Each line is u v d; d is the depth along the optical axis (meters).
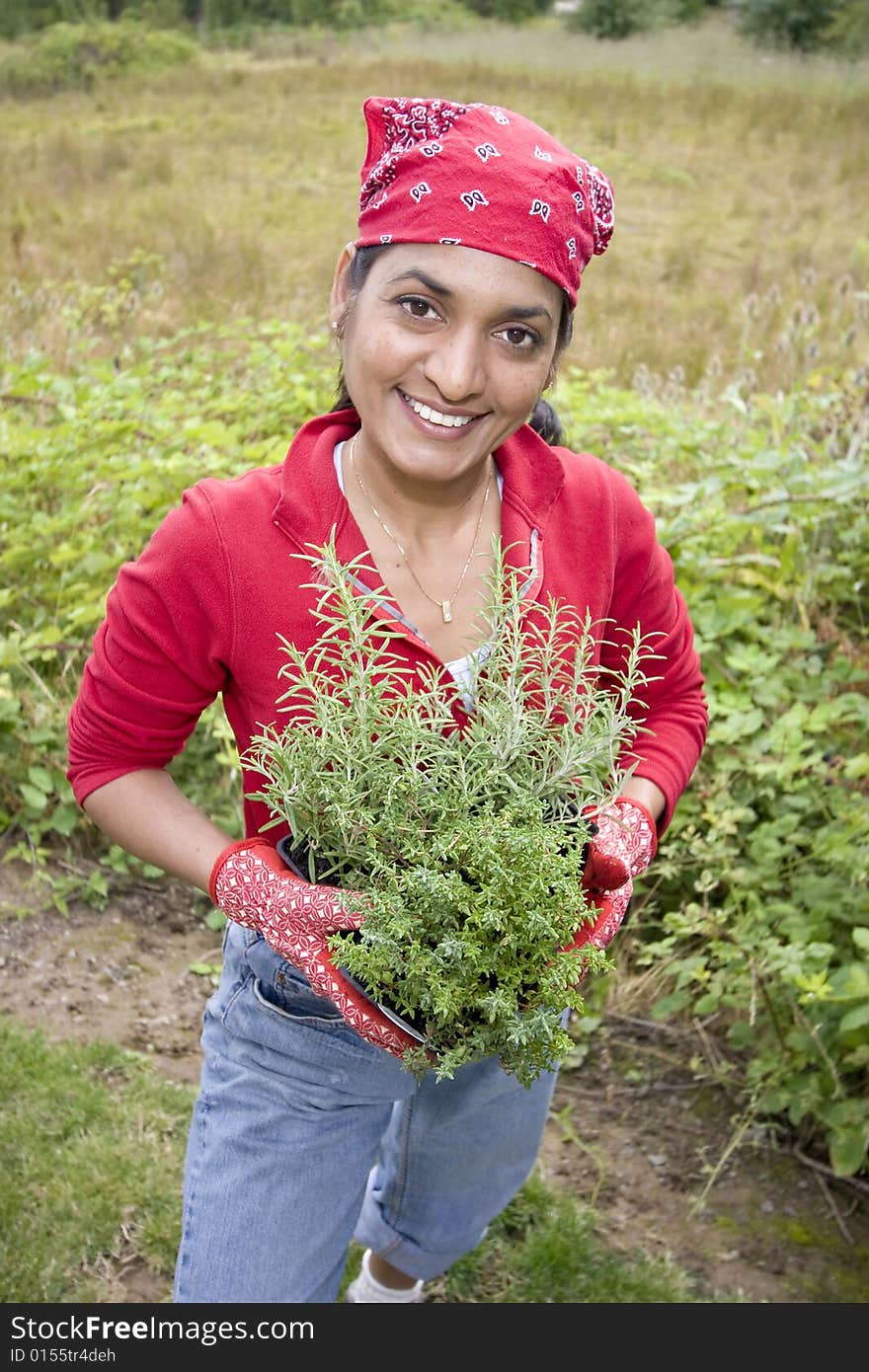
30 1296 2.67
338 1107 1.77
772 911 3.19
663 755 1.94
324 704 1.56
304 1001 1.72
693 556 4.08
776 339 7.80
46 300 8.77
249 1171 1.76
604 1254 2.86
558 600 1.78
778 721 3.57
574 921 1.51
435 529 1.74
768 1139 3.17
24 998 3.51
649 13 25.08
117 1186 2.91
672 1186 3.05
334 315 1.73
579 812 1.64
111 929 3.80
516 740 1.60
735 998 3.18
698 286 10.88
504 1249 2.85
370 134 1.64
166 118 17.48
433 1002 1.46
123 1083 3.24
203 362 6.20
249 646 1.68
